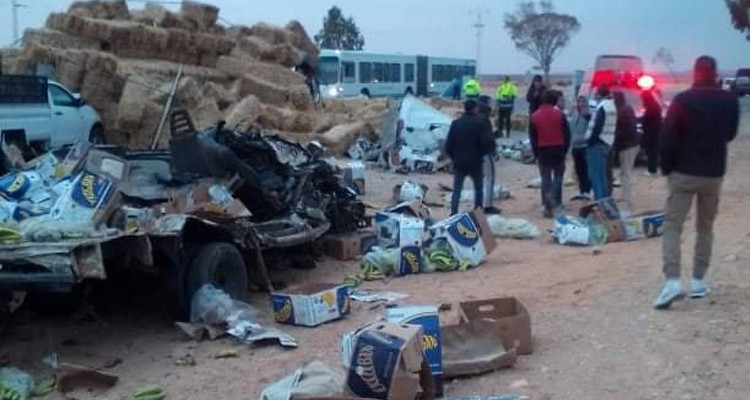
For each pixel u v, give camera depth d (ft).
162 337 24.32
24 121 49.78
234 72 88.17
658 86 81.30
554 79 290.56
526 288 27.63
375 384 16.61
